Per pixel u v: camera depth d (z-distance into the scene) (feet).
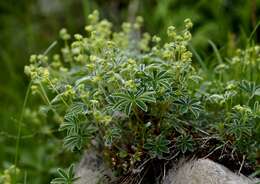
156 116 1.58
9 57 2.84
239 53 1.88
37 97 2.40
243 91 1.64
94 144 1.77
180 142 1.56
